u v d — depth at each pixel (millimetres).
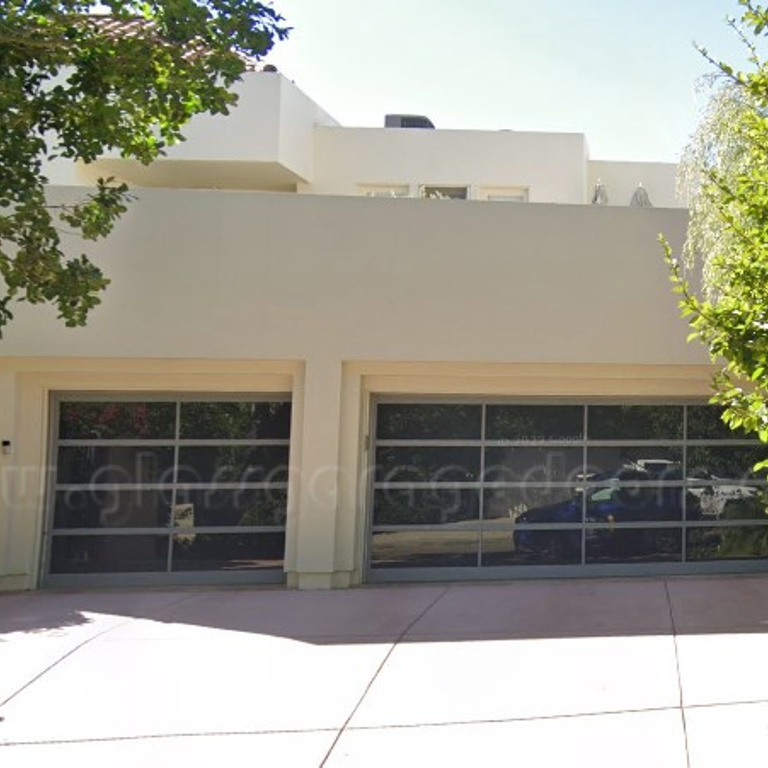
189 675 6555
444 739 5195
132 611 8820
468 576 10719
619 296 10312
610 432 11023
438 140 17156
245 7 6344
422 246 10211
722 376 4840
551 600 9047
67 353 9969
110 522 10586
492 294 10234
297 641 7496
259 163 15516
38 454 10383
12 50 6371
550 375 10594
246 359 10125
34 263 6996
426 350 10188
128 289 10023
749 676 6188
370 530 10656
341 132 17062
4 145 6742
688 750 4898
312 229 10156
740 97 8688
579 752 4938
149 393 10672
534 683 6176
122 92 6699
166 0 6117
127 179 16344
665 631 7559
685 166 9602
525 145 17234
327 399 10117
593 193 17750
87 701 5988
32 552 10289
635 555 10945
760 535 11141
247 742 5223
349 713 5676
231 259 10094
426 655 6977
